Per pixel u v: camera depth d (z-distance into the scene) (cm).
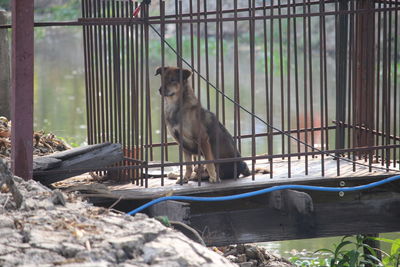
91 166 1001
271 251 1366
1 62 1413
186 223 911
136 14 1020
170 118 1094
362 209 1091
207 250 632
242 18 1025
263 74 3944
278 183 1041
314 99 3108
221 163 1098
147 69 1025
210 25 5469
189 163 1031
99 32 1086
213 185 1032
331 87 3450
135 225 669
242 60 4544
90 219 686
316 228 1075
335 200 1084
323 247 1436
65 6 6209
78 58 4928
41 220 666
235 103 1059
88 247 597
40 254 583
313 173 1100
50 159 971
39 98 3222
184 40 5138
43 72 4188
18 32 905
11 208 710
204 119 1074
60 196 740
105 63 1092
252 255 1212
